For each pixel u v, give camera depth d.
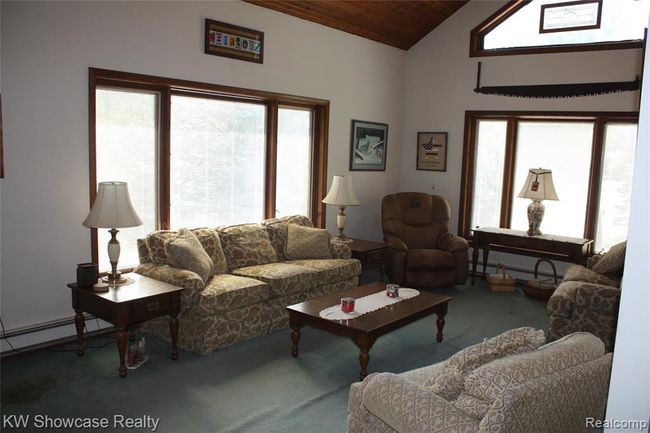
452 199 6.78
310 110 5.88
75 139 3.78
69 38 3.67
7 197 3.50
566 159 6.07
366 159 6.55
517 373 1.80
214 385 3.29
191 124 4.68
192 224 4.79
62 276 3.83
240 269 4.50
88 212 3.90
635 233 1.27
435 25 6.65
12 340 3.61
